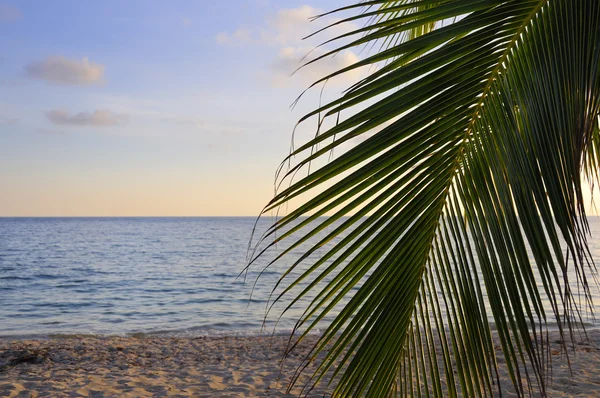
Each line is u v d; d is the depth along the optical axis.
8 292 25.30
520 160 1.27
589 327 11.52
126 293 24.83
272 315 17.66
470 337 1.33
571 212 1.23
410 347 1.41
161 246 66.19
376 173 1.23
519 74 1.30
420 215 1.33
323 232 66.69
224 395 6.58
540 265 1.21
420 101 1.23
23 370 8.27
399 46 1.20
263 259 46.53
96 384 7.18
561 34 1.33
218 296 23.39
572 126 1.31
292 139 1.16
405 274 1.36
